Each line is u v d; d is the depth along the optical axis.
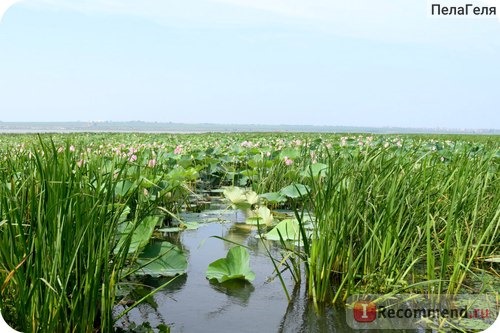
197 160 7.94
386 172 3.54
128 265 3.13
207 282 3.20
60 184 2.53
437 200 3.50
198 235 4.50
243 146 10.76
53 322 2.17
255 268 3.51
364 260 3.12
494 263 3.55
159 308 2.78
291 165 6.85
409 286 2.68
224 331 2.48
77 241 2.32
